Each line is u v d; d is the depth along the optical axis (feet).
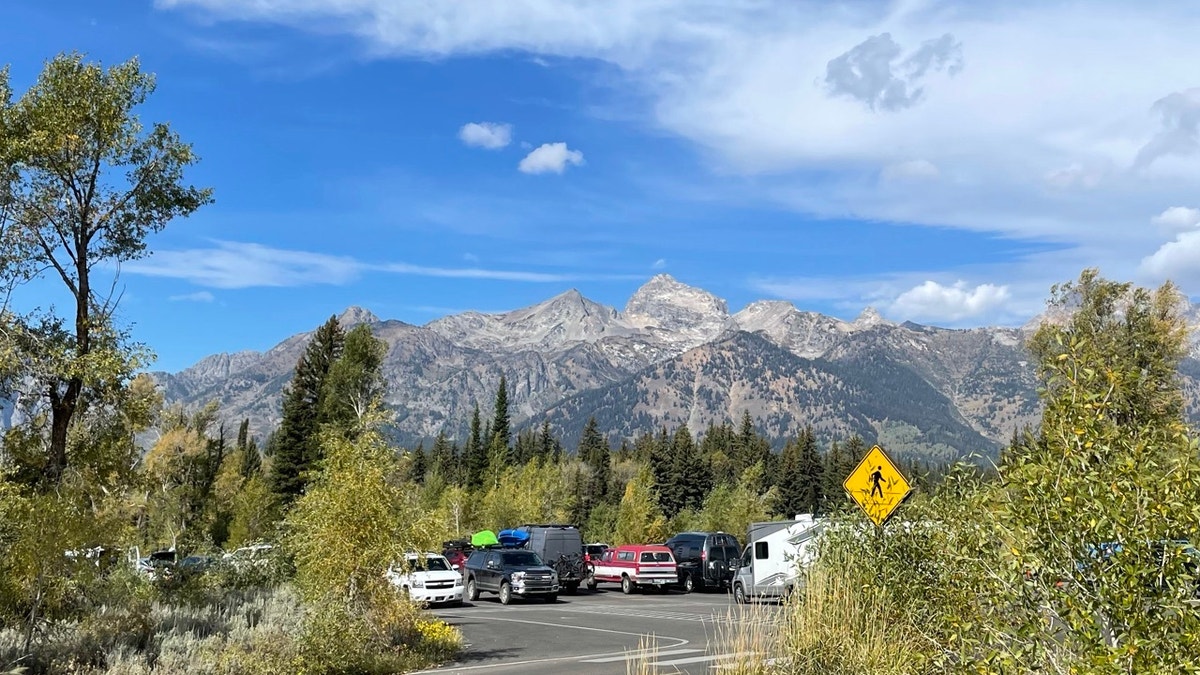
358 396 172.96
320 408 185.47
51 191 61.21
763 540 89.86
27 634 43.06
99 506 59.77
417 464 323.57
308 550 55.62
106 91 62.95
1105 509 14.40
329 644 49.52
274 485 189.16
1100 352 17.61
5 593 41.86
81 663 44.57
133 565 65.92
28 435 59.52
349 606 52.90
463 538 185.98
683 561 128.36
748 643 31.12
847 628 30.96
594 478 306.35
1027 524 15.83
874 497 38.34
